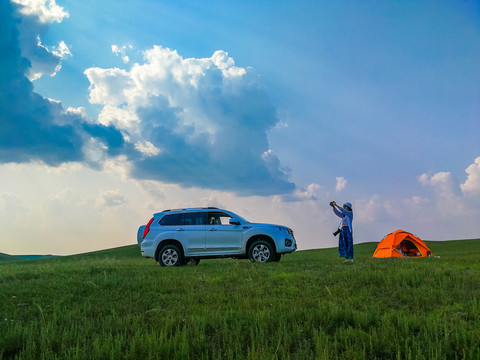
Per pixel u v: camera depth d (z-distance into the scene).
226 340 4.44
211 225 13.87
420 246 18.67
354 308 6.32
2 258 59.97
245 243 13.66
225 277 9.34
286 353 4.12
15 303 6.86
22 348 4.38
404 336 4.57
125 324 5.16
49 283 8.84
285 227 14.20
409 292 7.36
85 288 8.20
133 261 19.22
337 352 4.09
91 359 3.88
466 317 5.54
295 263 12.71
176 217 14.19
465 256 18.84
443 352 4.03
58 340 4.44
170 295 7.49
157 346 4.09
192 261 13.64
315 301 6.70
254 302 6.47
